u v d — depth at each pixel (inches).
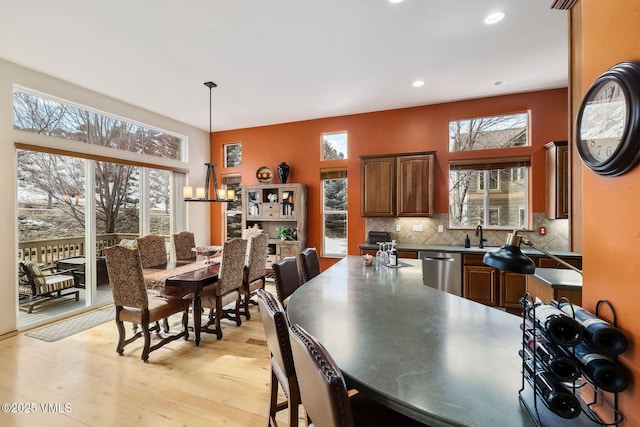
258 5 94.5
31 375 96.3
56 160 150.8
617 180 29.7
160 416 77.9
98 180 169.9
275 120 215.9
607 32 32.0
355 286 80.4
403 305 64.0
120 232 182.1
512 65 135.0
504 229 171.6
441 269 160.2
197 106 185.0
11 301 127.2
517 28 107.6
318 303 65.6
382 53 124.3
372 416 45.7
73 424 74.6
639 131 26.0
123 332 110.9
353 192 202.5
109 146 170.6
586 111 34.7
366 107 189.8
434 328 51.4
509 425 28.4
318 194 213.3
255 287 154.1
